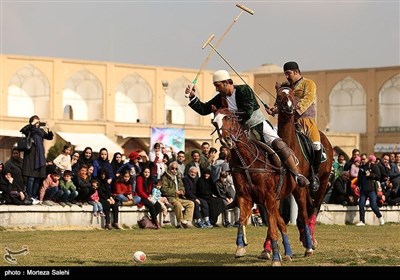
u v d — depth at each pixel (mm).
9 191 26500
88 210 27578
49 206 26766
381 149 89375
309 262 17000
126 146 83188
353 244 21984
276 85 18281
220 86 16812
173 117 91000
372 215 34562
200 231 26891
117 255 18266
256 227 29219
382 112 90875
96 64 87000
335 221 33250
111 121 81688
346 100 92062
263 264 16672
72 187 27562
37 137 26984
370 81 90875
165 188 29344
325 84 92125
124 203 28594
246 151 16297
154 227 28547
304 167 17531
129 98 89938
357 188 34031
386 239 23891
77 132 80125
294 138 17203
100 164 28625
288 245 17062
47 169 27766
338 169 34656
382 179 34688
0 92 82812
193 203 29391
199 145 84000
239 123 16547
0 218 25625
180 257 18000
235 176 16547
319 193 19219
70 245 20672
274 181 16391
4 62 83000
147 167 29219
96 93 87625
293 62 18172
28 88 85000
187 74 91125
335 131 92125
